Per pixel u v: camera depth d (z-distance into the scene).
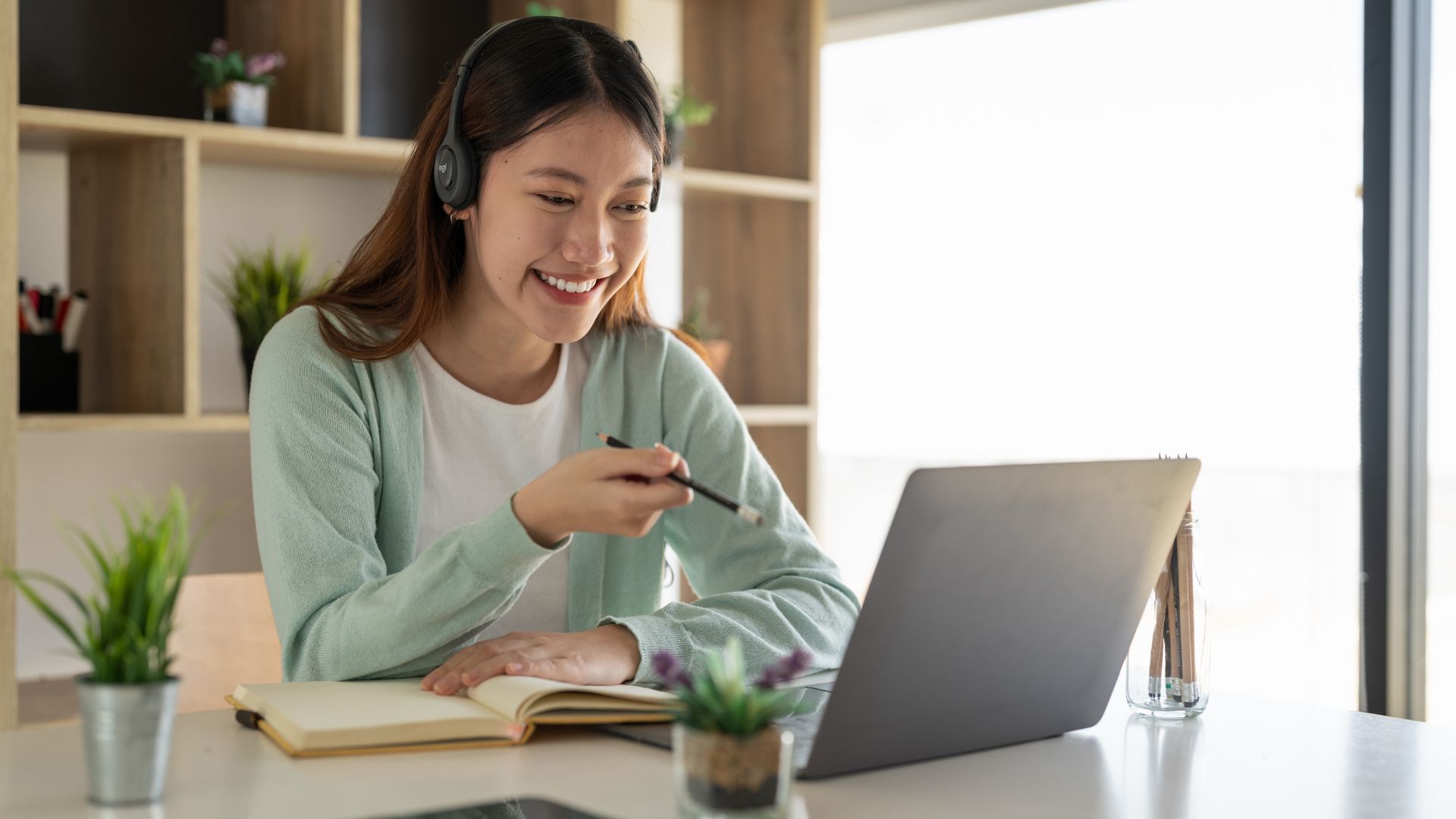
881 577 0.86
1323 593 3.15
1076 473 0.95
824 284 4.04
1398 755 0.99
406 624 1.08
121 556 0.82
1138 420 3.41
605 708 0.99
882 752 0.93
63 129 2.22
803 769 0.90
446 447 1.40
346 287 1.39
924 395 3.83
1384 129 3.02
